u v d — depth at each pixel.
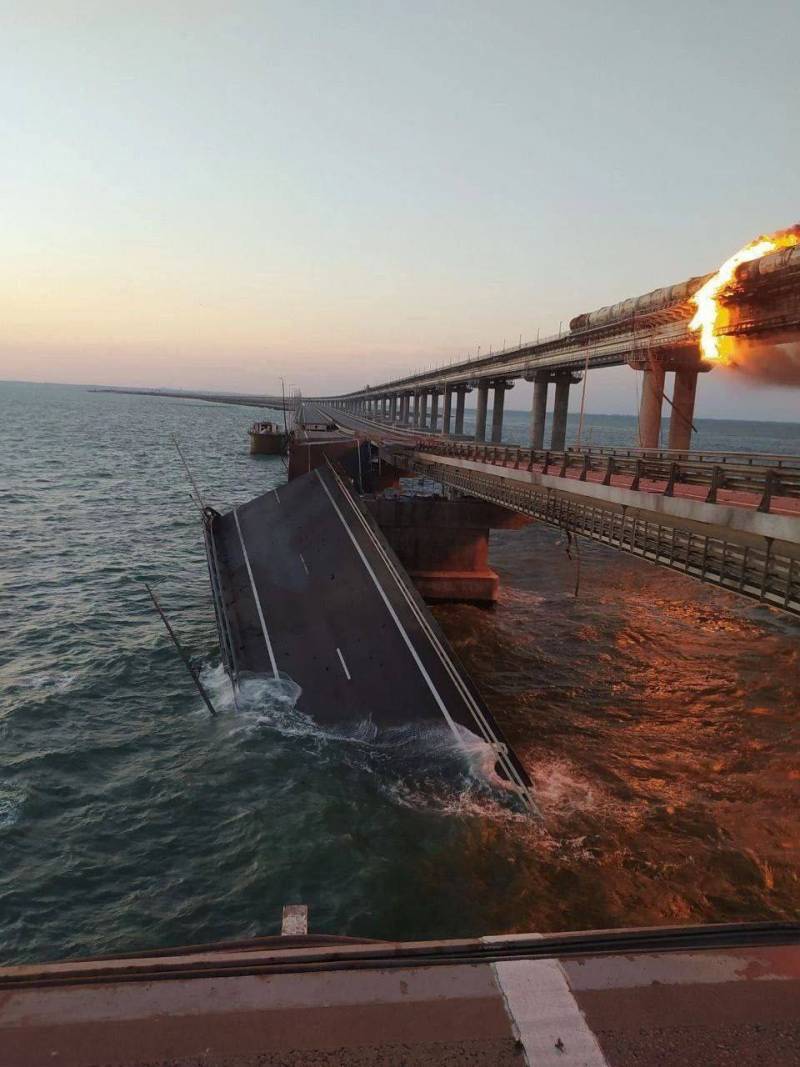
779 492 15.96
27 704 23.12
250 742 20.69
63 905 14.17
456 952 4.31
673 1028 3.77
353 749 20.31
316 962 4.21
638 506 21.91
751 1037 3.71
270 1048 3.62
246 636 28.17
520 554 53.94
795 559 14.91
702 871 15.47
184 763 19.69
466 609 37.91
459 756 19.42
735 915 14.14
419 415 178.38
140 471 99.62
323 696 23.16
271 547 36.53
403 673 22.88
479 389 113.88
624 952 4.34
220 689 24.69
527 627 34.69
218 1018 3.80
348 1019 3.81
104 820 17.03
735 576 17.14
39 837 16.30
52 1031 3.70
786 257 33.38
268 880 14.97
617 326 55.44
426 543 40.22
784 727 23.31
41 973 4.09
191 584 39.59
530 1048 3.63
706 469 18.97
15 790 18.05
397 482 71.69
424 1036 3.70
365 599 27.52
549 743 21.89
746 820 17.56
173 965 4.15
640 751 21.41
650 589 43.09
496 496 36.72
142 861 15.59
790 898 14.70
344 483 38.03
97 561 44.16
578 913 14.13
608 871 15.41
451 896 14.58
